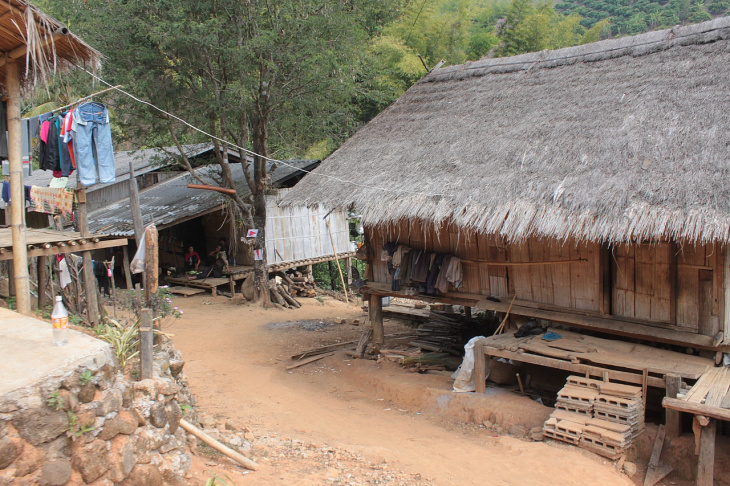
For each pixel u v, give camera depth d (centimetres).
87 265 867
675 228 700
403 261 1139
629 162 815
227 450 582
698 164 757
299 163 2117
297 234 2105
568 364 831
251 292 1848
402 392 975
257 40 1394
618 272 899
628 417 721
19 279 737
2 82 818
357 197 1043
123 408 483
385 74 2461
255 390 980
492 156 973
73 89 1377
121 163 2370
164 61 1503
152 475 479
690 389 705
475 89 1225
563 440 731
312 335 1444
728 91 855
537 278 997
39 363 445
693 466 706
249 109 1633
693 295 821
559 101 1039
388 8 1877
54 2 1513
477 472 643
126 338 606
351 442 721
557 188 827
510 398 887
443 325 1284
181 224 2212
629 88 976
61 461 412
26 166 1055
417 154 1092
